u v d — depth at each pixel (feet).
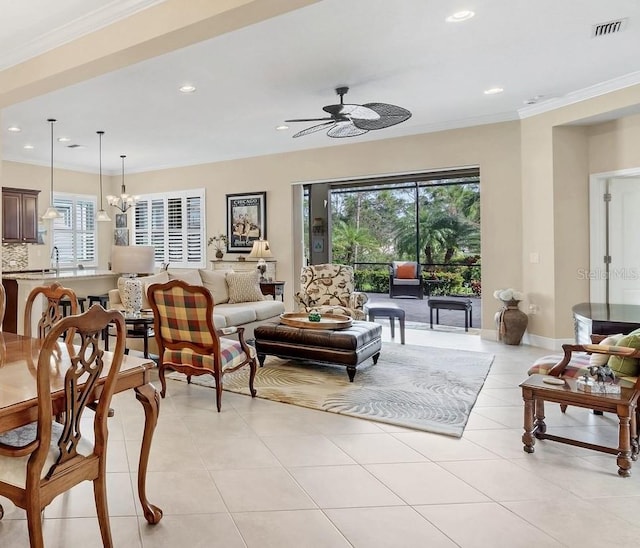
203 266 27.45
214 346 11.24
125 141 22.70
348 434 9.87
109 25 10.17
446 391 12.74
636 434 8.64
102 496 5.88
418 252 36.47
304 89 15.52
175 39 9.49
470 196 35.04
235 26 8.96
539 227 18.35
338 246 38.73
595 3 10.28
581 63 13.70
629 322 11.21
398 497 7.32
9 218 24.66
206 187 27.27
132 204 26.61
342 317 16.19
